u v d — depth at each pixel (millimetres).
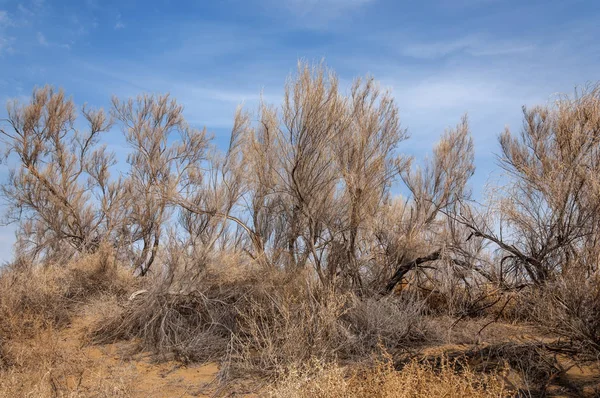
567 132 6547
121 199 15078
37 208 14789
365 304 7336
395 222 9484
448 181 10383
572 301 4824
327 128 7996
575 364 4770
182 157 14773
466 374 4199
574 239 6176
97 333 7727
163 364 6547
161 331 7074
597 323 4758
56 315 8453
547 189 6488
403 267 8844
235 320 7387
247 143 9664
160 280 8016
